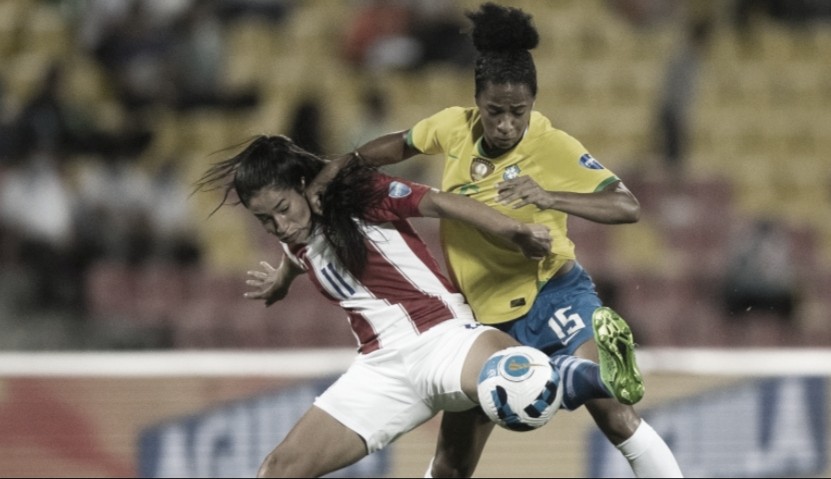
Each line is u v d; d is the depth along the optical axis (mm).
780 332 37125
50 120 37094
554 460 26500
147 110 41000
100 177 36938
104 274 36156
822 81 47250
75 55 42812
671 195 40281
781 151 45219
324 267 16672
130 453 26422
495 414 15320
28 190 36188
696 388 26844
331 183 16281
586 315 17359
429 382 16203
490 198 17031
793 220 42469
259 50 44688
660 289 37781
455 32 44156
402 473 26359
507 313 17484
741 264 37219
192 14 41500
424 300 16516
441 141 17578
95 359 26609
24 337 34656
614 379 14953
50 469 26328
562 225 17469
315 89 43156
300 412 26578
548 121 17312
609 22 48000
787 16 49312
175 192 37500
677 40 47344
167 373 26562
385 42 44000
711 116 45375
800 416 26844
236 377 26594
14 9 43812
